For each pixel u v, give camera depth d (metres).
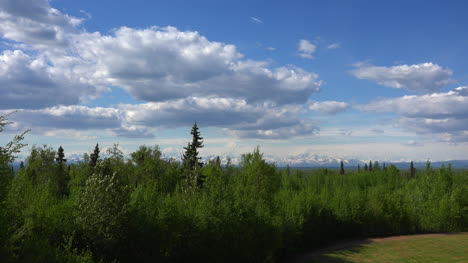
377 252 40.25
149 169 62.28
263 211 32.25
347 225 50.25
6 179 12.77
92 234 18.83
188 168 60.78
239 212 29.25
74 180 51.31
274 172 54.22
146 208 23.16
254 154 53.91
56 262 12.66
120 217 20.05
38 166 65.00
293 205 42.62
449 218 56.16
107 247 19.20
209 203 28.16
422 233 54.81
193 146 63.16
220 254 27.42
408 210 54.72
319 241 45.59
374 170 103.19
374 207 53.03
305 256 38.53
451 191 59.59
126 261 21.25
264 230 31.20
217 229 27.05
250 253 29.52
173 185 63.03
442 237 50.19
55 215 18.22
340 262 35.41
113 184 20.55
